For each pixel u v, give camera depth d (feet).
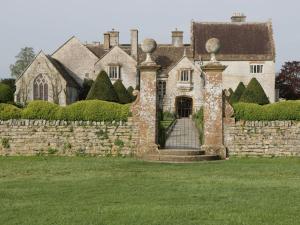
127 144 60.70
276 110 60.18
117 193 34.45
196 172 46.39
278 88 210.79
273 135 60.08
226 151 59.72
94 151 61.41
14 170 48.01
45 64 169.17
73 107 62.23
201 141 66.80
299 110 60.03
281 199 32.19
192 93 176.76
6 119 62.80
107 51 185.37
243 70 176.04
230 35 182.60
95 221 25.90
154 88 60.08
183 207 29.50
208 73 59.93
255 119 60.29
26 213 28.07
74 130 61.87
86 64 183.52
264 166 51.34
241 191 35.27
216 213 27.84
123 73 177.88
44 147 62.18
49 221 26.03
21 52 288.10
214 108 59.67
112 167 50.16
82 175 44.01
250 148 60.08
